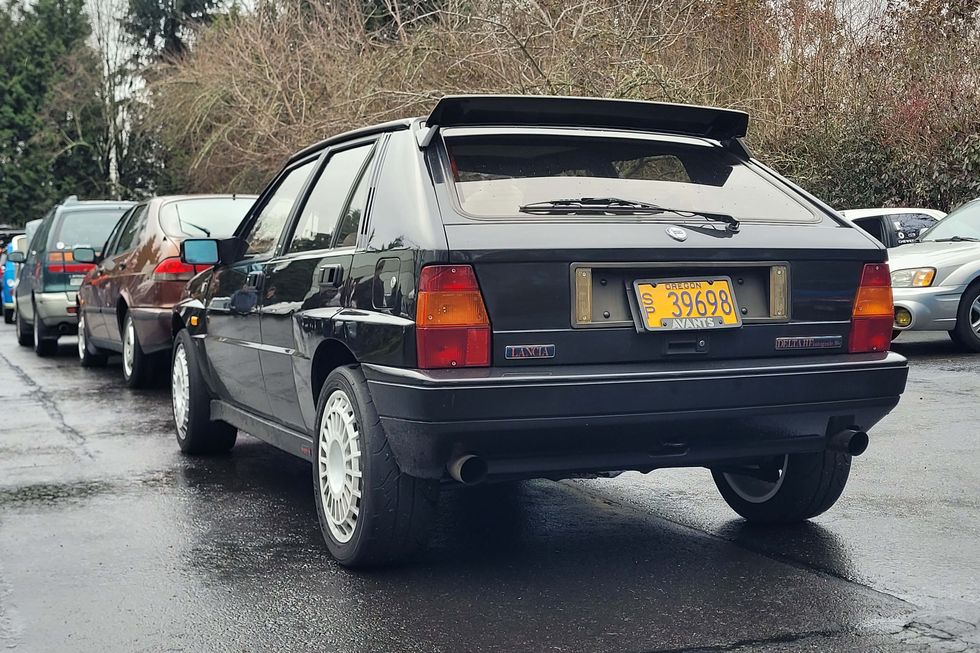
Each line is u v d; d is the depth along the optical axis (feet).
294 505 18.01
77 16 168.45
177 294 30.60
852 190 58.03
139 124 108.37
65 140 143.43
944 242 38.58
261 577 13.96
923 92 55.83
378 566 14.23
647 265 13.01
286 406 16.97
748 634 11.62
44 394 32.19
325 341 14.71
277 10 75.46
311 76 70.38
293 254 16.81
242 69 74.74
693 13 57.11
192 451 22.43
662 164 14.83
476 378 12.26
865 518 16.46
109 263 35.96
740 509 16.51
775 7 58.18
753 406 13.23
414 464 12.87
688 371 12.91
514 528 16.25
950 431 22.97
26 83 158.51
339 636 11.78
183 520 17.02
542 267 12.67
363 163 15.46
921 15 57.26
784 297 13.69
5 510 17.76
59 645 11.61
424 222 12.89
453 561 14.55
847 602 12.62
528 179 13.82
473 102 14.07
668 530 16.05
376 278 13.52
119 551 15.26
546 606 12.64
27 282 47.78
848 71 57.98
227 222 31.94
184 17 101.60
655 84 53.11
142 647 11.54
